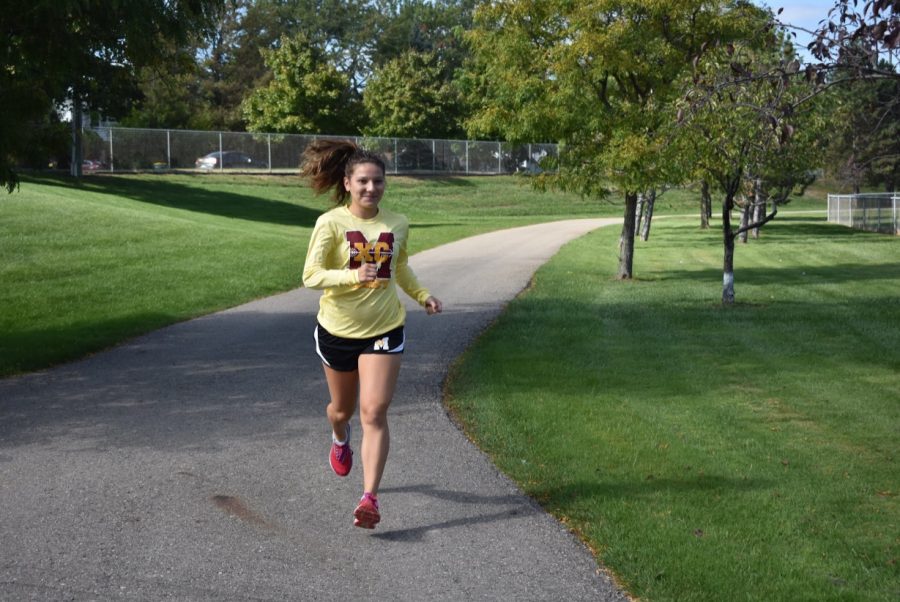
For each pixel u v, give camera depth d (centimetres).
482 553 454
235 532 476
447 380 893
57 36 937
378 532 481
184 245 2150
